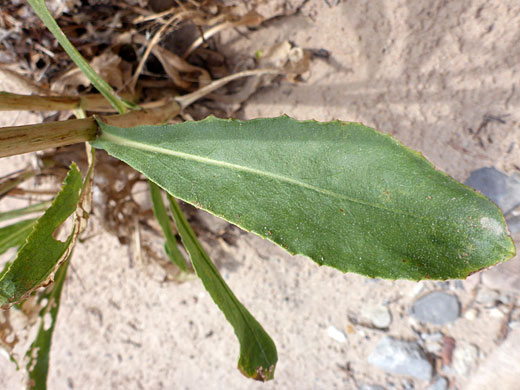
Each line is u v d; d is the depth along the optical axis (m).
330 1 0.15
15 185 0.16
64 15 0.14
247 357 0.11
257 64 0.17
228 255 0.20
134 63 0.16
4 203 0.20
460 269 0.08
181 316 0.21
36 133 0.09
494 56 0.15
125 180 0.18
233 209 0.09
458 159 0.17
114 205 0.19
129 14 0.15
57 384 0.23
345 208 0.09
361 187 0.09
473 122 0.16
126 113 0.12
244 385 0.21
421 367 0.19
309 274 0.20
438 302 0.19
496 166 0.16
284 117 0.10
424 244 0.09
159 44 0.16
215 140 0.10
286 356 0.21
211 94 0.17
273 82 0.17
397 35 0.16
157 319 0.22
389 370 0.19
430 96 0.16
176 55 0.16
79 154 0.17
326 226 0.09
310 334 0.20
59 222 0.09
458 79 0.16
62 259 0.09
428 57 0.16
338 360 0.20
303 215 0.09
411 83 0.16
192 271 0.20
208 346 0.21
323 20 0.16
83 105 0.14
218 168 0.10
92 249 0.21
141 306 0.22
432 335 0.19
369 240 0.09
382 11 0.15
